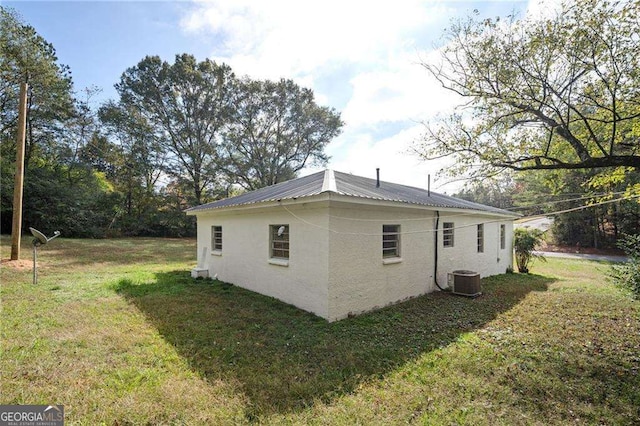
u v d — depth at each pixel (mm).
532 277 11062
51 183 19125
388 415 2885
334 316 5664
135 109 24875
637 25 4895
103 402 2951
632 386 3461
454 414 2912
